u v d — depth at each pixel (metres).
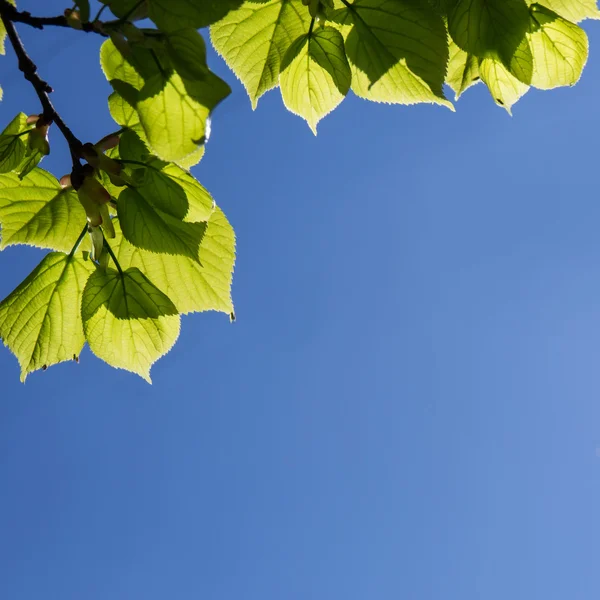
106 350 0.80
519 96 0.81
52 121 0.77
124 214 0.78
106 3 0.70
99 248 0.78
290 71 0.79
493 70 0.80
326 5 0.76
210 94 0.70
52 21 0.72
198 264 0.82
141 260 0.82
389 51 0.78
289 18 0.78
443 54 0.78
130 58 0.70
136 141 0.77
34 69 0.76
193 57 0.70
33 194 0.80
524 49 0.78
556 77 0.80
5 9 0.73
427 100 0.79
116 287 0.79
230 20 0.78
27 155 0.77
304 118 0.80
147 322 0.80
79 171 0.77
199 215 0.78
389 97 0.80
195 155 0.74
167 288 0.82
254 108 0.80
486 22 0.77
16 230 0.80
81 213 0.81
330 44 0.78
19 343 0.82
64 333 0.82
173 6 0.70
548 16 0.79
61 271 0.82
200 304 0.83
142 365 0.81
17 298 0.81
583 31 0.79
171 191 0.77
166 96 0.70
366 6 0.78
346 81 0.78
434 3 0.77
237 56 0.79
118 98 0.78
